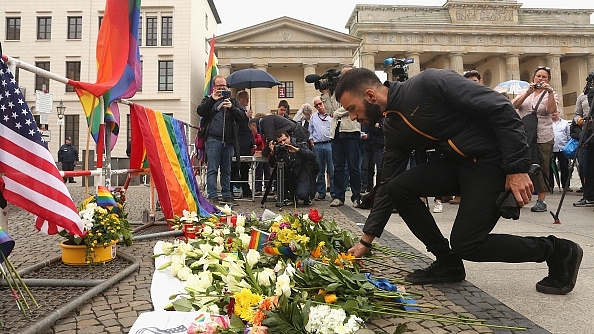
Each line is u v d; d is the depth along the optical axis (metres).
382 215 3.29
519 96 7.13
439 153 3.19
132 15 5.01
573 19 52.66
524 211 7.05
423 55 51.62
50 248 4.55
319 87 8.62
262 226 4.18
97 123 4.53
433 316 2.39
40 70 3.43
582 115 8.97
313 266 2.64
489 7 50.00
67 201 2.91
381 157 7.46
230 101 7.80
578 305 2.68
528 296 2.87
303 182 7.85
